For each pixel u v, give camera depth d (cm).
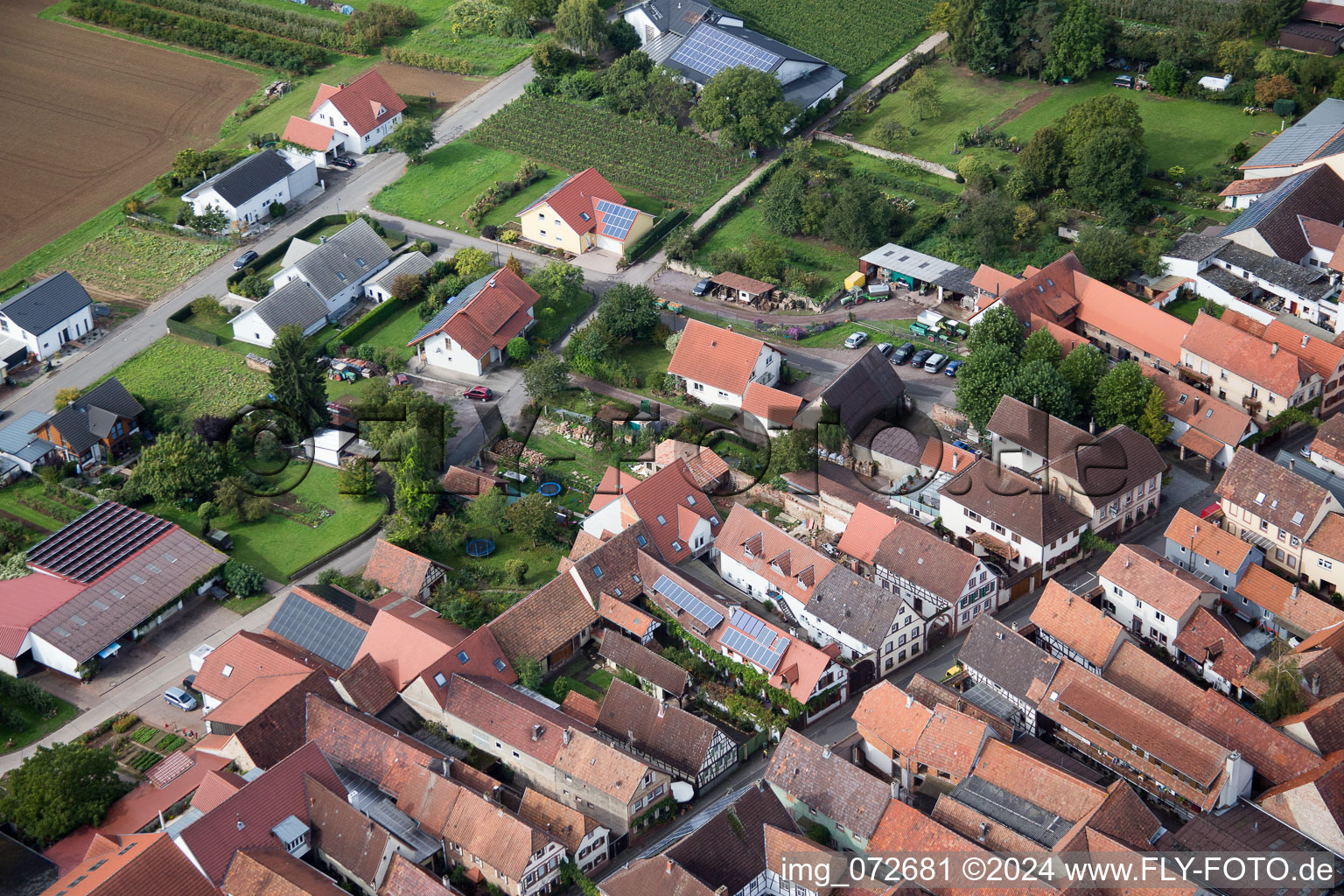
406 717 15525
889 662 15788
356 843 13500
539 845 13238
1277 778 13712
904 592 16575
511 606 16525
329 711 14912
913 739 14225
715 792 14688
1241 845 13088
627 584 16762
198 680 15975
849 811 13538
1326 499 16162
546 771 14475
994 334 19738
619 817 14038
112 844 13700
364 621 16612
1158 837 13188
